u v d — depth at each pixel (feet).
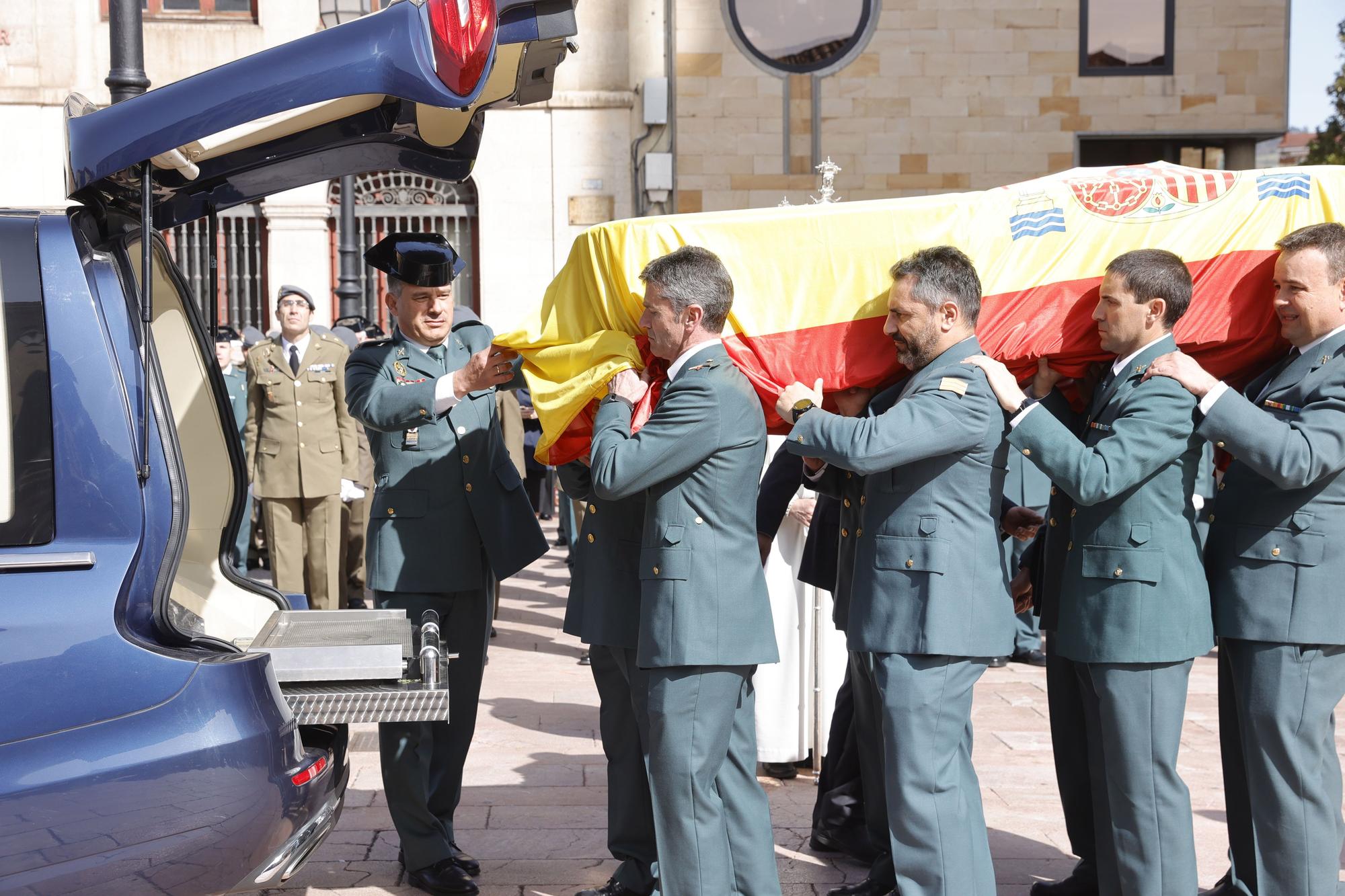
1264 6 45.98
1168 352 10.84
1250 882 11.97
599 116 47.03
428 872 12.64
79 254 8.91
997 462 11.10
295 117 10.53
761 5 45.85
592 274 11.46
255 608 12.33
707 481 10.66
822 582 13.07
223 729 8.45
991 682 21.75
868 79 46.06
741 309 11.27
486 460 13.29
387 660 10.03
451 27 8.79
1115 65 46.24
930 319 10.69
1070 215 11.39
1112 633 10.77
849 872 13.28
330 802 9.43
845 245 11.30
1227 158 47.67
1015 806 15.26
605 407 10.93
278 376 25.20
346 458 25.76
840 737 13.88
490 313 47.57
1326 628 10.83
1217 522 11.44
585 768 16.90
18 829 8.00
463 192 48.19
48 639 8.25
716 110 46.06
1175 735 10.87
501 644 25.20
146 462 8.67
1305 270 10.64
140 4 17.12
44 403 8.59
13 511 8.45
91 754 8.16
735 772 11.23
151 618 8.61
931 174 46.37
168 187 10.67
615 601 11.74
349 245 35.53
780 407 11.06
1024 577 12.76
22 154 45.55
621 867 12.50
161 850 8.29
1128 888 10.94
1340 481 10.84
